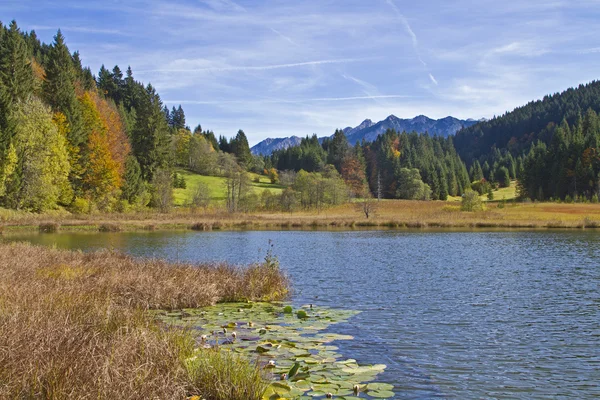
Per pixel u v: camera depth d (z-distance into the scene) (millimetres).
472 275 20406
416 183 117938
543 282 18594
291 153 154500
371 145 163875
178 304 13492
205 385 6742
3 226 43062
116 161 68250
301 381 7484
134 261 18734
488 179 164000
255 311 13102
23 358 6223
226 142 162125
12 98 54844
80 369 6027
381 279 19312
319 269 22234
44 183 51688
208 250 31250
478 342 10531
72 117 61812
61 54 64688
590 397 7605
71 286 12219
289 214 75000
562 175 104688
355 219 61156
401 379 8148
